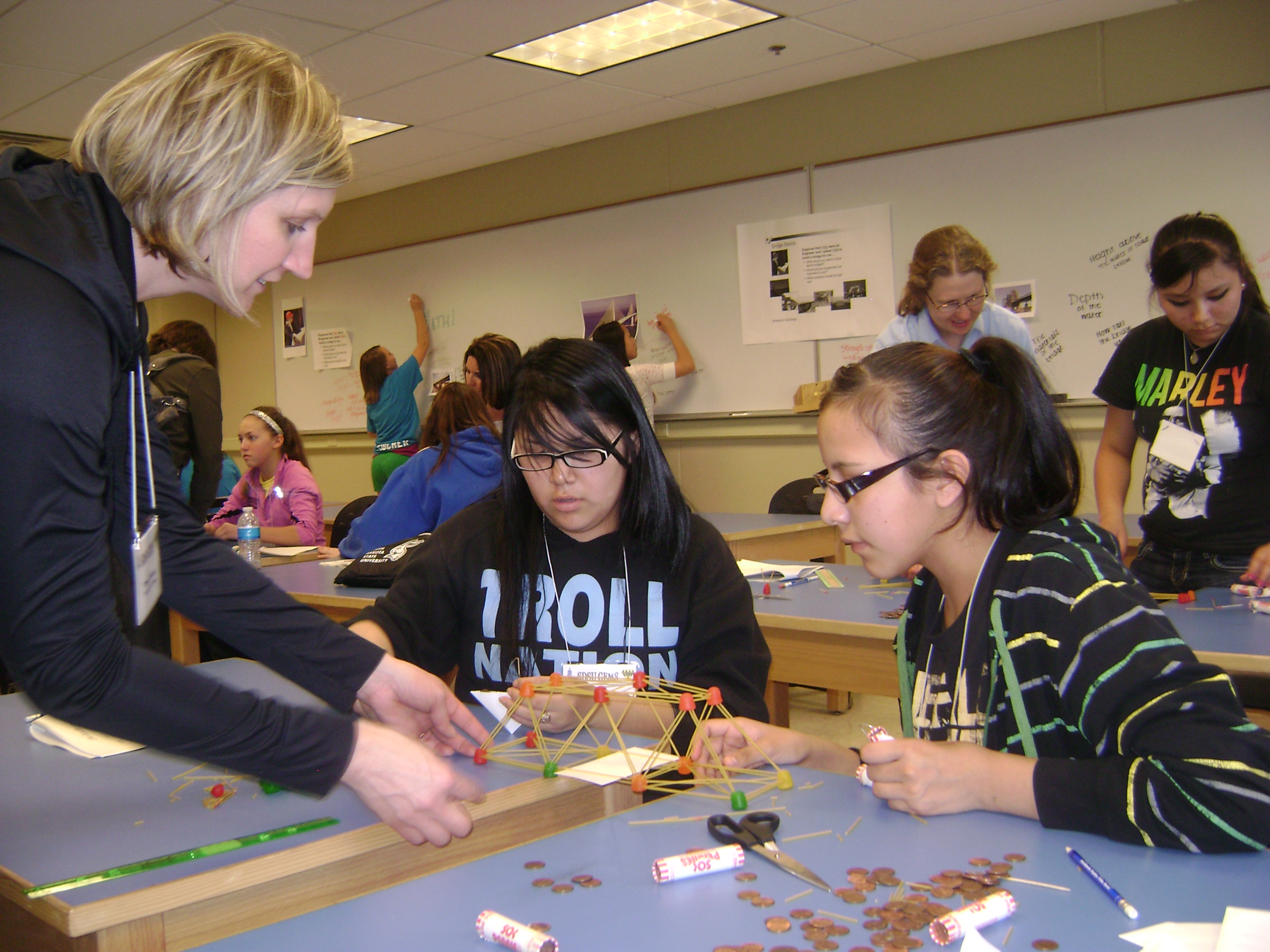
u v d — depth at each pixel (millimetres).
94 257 773
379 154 5805
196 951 692
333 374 7230
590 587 1482
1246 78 3705
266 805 1030
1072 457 1059
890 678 2041
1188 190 3854
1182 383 2160
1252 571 1901
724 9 3912
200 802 1045
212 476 3248
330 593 2609
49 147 5059
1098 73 4023
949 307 2828
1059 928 697
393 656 1340
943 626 1185
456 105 4926
